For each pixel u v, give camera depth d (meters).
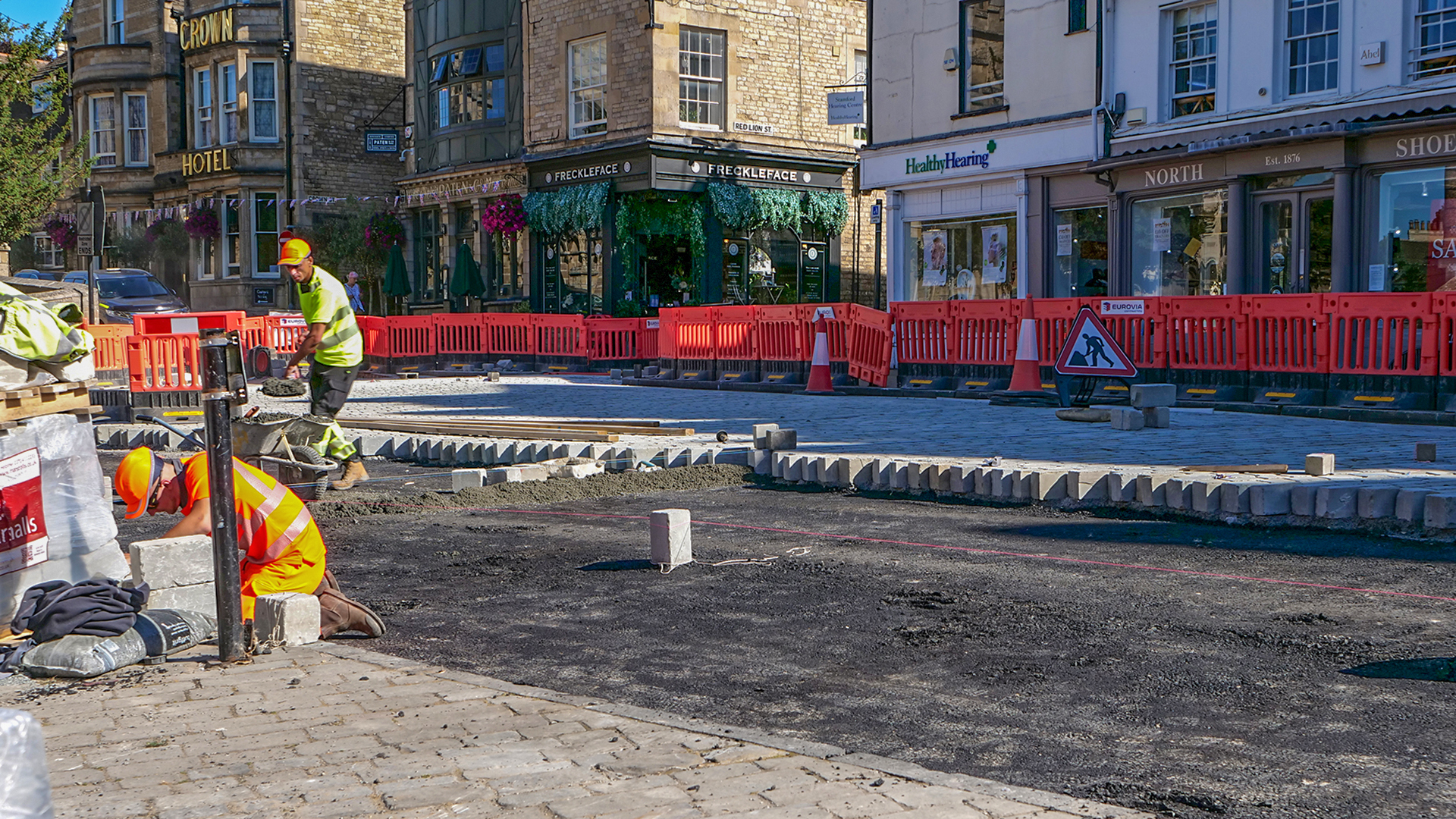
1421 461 9.48
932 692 4.73
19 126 24.89
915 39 24.03
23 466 5.92
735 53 29.69
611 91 29.45
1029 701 4.57
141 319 15.66
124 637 5.17
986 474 9.30
